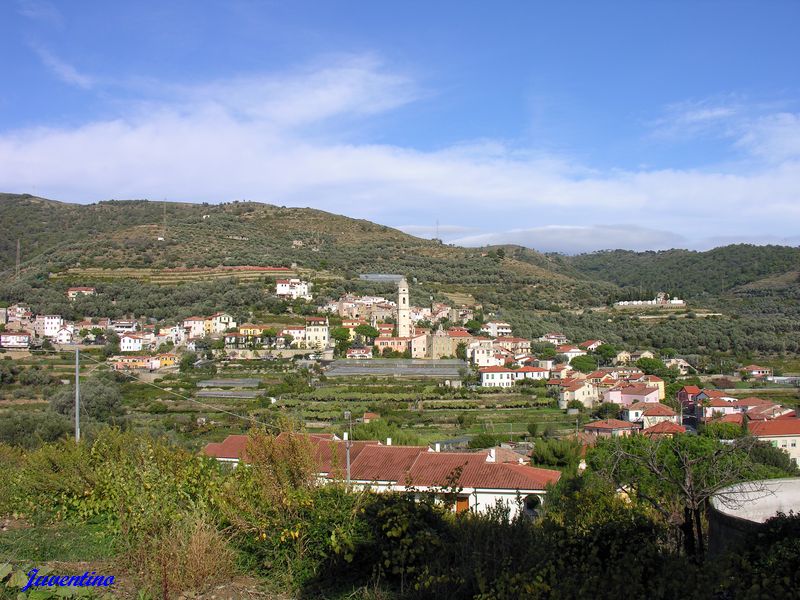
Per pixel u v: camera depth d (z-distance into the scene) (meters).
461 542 11.77
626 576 9.84
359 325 145.12
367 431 53.72
